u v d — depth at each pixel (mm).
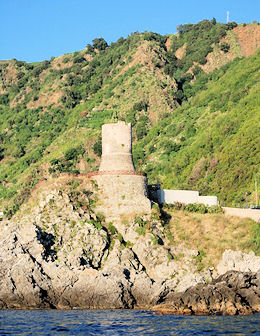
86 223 67000
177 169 119188
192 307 56000
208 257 67375
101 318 52031
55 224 66688
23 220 67562
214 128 125875
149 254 66188
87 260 64062
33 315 54031
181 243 69000
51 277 61156
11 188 133750
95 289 59906
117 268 62312
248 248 69188
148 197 75125
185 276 63625
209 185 104500
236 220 74500
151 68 179125
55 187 71375
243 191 97625
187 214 75500
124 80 176000
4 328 46906
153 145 139375
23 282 59594
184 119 143375
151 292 61500
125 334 44594
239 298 56812
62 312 56469
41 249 62656
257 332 44875
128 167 73125
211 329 46312
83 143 141875
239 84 141375
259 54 155000
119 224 69500
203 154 118562
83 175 74312
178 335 44094
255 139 107812
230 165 106562
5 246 61906
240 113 122938
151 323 49312
